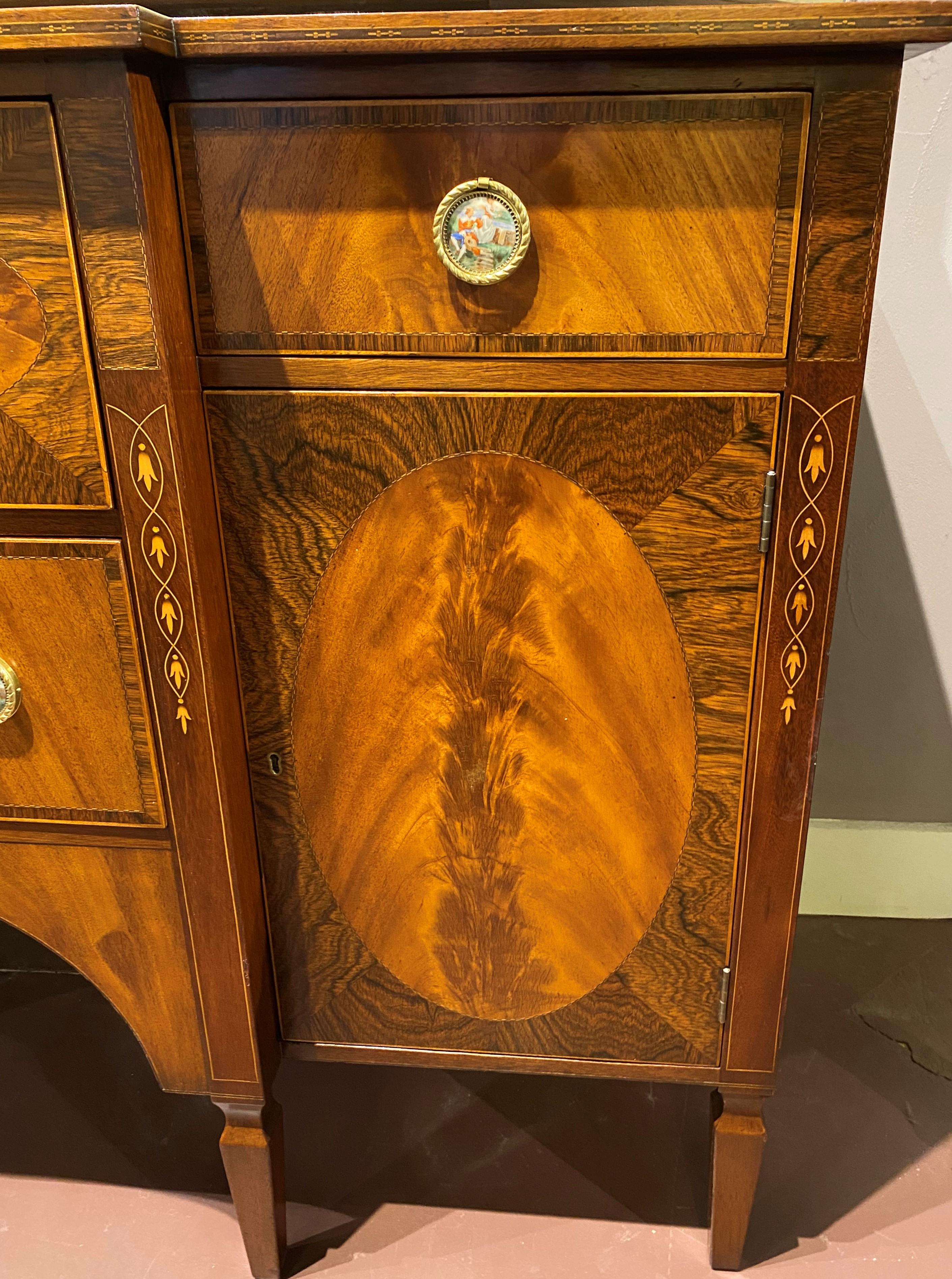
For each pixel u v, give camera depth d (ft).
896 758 4.47
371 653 2.44
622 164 2.00
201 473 2.26
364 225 2.09
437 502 2.29
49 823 2.56
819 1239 3.12
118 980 2.75
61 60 1.87
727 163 1.98
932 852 4.52
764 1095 2.74
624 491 2.23
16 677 2.41
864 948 4.42
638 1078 2.80
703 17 1.83
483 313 2.13
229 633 2.45
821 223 1.99
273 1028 2.86
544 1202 3.27
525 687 2.42
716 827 2.50
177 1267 3.09
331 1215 3.23
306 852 2.66
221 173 2.08
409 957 2.74
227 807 2.47
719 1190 2.87
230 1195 3.34
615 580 2.31
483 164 2.03
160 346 2.06
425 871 2.63
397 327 2.16
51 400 2.15
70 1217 3.27
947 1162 3.38
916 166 3.59
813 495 2.19
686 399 2.15
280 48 1.91
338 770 2.56
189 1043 2.80
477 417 2.21
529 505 2.27
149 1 2.71
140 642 2.34
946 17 1.79
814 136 1.94
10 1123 3.65
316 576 2.39
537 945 2.67
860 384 2.10
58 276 2.05
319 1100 3.69
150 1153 3.51
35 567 2.30
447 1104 3.67
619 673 2.39
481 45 1.88
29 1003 4.28
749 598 2.29
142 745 2.44
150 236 1.99
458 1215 3.23
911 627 4.25
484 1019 2.79
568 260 2.07
